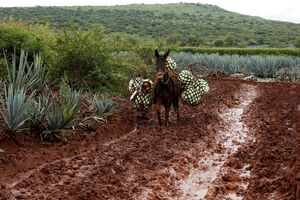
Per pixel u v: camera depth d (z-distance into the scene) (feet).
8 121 20.26
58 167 17.98
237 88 52.85
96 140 23.34
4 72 31.09
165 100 26.09
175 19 578.66
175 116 31.14
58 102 27.35
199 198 15.06
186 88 27.86
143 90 27.50
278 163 18.58
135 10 604.49
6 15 376.68
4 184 15.83
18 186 15.47
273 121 28.48
